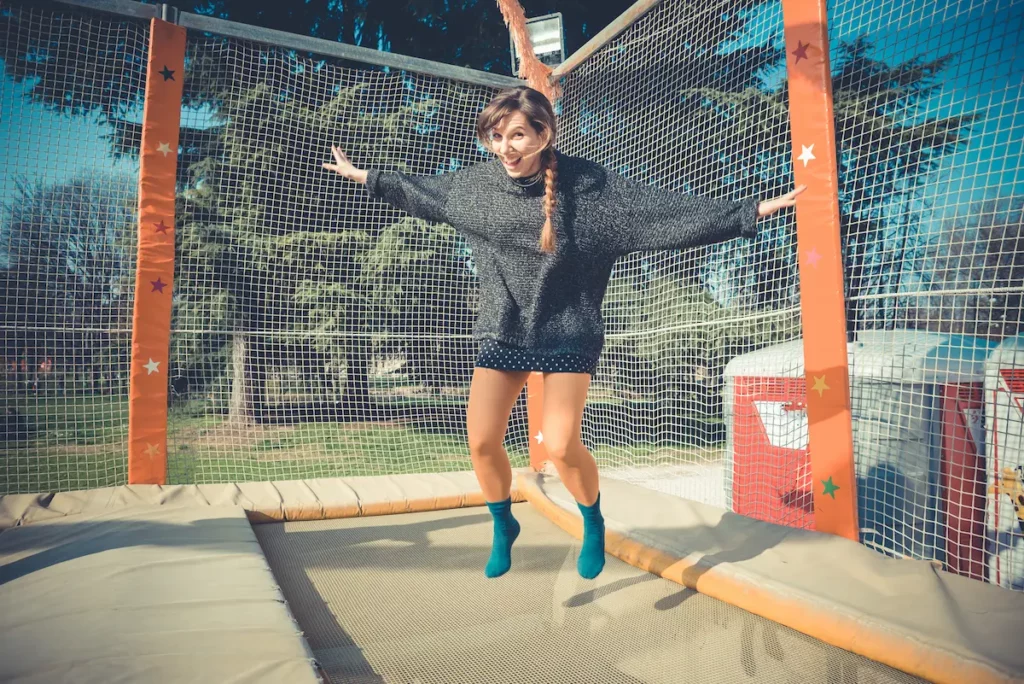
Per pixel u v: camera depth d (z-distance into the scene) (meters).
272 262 8.71
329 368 7.87
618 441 5.19
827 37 3.01
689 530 3.12
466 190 2.39
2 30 6.77
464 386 7.42
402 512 4.04
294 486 4.20
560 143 4.78
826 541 2.79
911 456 3.00
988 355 2.89
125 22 5.75
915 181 3.98
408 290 8.17
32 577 2.57
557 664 2.07
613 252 2.30
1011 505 2.75
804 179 3.05
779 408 3.42
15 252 5.56
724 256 5.20
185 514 3.55
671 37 4.84
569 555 3.17
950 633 1.97
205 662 1.82
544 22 4.84
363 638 2.27
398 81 7.06
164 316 4.20
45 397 5.71
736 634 2.26
